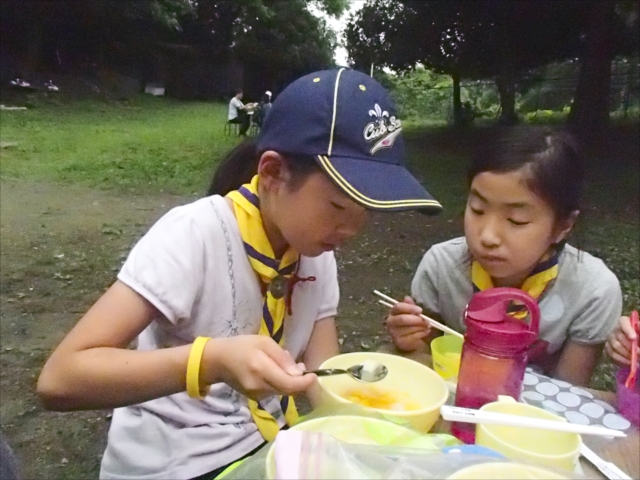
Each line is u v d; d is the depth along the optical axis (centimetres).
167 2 2155
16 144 995
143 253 110
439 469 63
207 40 2509
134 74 2222
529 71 1748
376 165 104
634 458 92
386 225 599
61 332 335
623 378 113
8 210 600
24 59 1759
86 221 575
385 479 61
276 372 86
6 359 301
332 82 106
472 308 102
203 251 114
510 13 1299
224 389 120
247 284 120
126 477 118
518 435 85
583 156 151
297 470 59
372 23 1709
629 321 119
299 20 2714
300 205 104
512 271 132
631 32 1229
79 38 1973
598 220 614
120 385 95
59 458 228
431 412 91
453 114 2048
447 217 639
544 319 152
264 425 122
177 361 94
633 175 873
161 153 1009
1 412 256
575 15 1252
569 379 153
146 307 107
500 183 125
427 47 1606
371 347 333
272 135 108
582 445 89
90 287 404
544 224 129
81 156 934
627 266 461
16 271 426
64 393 98
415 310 130
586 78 1255
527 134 134
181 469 114
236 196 120
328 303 140
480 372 98
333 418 81
